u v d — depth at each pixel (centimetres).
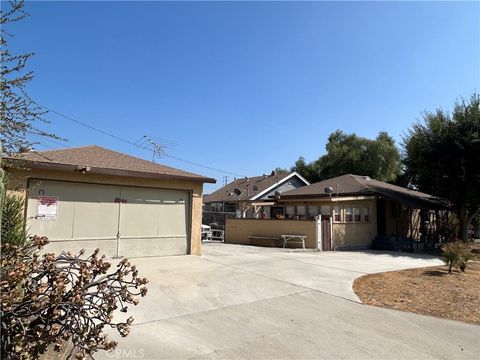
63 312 270
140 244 1106
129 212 1090
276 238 1714
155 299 659
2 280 257
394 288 844
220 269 967
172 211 1188
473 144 1672
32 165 873
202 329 521
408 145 1983
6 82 567
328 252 1547
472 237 2373
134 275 303
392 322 592
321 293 762
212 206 3450
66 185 972
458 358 457
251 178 3697
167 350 442
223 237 2191
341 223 1731
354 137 4191
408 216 2183
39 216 918
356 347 478
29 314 255
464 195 1830
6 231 664
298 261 1185
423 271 1096
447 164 1800
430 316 634
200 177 1224
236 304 654
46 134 652
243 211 2450
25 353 251
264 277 895
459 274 1061
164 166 1295
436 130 1830
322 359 436
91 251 1004
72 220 977
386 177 3872
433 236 2094
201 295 702
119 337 475
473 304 721
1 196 274
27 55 582
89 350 267
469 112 1741
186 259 1109
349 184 2108
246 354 440
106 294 282
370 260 1318
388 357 450
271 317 590
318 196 1777
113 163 1129
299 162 4769
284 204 2077
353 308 663
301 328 543
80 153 1168
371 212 1934
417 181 2003
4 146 627
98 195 1030
